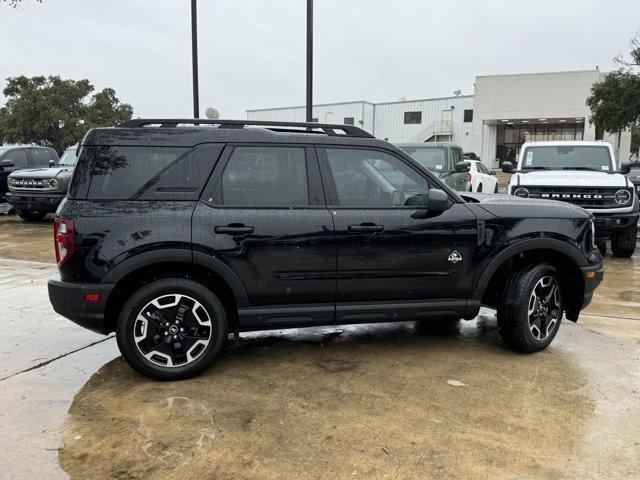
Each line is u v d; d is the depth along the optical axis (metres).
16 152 15.46
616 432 3.27
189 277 3.99
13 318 5.59
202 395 3.76
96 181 3.84
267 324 4.10
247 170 4.01
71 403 3.64
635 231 9.00
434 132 48.84
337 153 4.20
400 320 4.35
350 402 3.65
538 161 10.45
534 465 2.92
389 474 2.83
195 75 14.88
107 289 3.75
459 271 4.34
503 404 3.63
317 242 4.04
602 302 6.37
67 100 43.28
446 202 4.11
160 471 2.85
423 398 3.71
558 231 4.47
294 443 3.12
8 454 3.01
